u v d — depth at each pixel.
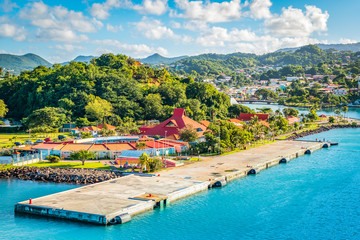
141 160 138.12
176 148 181.12
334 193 121.50
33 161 158.12
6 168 147.00
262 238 87.81
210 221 96.88
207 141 190.88
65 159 164.00
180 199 112.81
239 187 127.62
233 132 196.50
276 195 118.88
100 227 90.75
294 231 91.69
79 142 189.62
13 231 89.19
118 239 85.62
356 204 110.75
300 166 163.25
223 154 182.00
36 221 94.88
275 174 147.38
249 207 107.56
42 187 123.94
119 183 123.19
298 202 112.31
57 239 85.25
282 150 196.00
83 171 139.62
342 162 171.75
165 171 141.50
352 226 94.62
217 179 130.12
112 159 164.00
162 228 91.75
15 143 196.25
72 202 101.94
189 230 91.12
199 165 153.62
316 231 91.81
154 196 107.94
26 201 103.19
